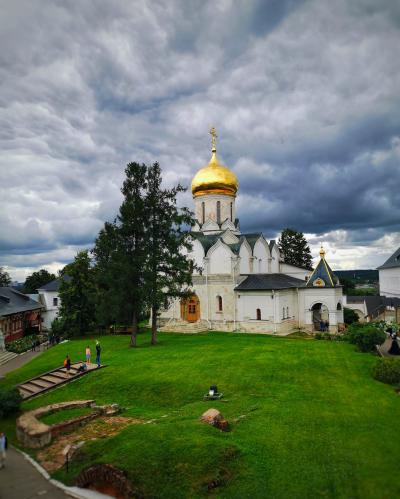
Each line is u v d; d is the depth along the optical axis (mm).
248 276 58469
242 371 30578
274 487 14430
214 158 66688
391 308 63719
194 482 14445
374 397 24359
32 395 29812
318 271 55969
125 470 14836
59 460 18344
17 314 64750
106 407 24203
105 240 44312
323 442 17719
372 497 13766
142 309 44219
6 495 15586
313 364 32219
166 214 44281
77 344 50250
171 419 21016
